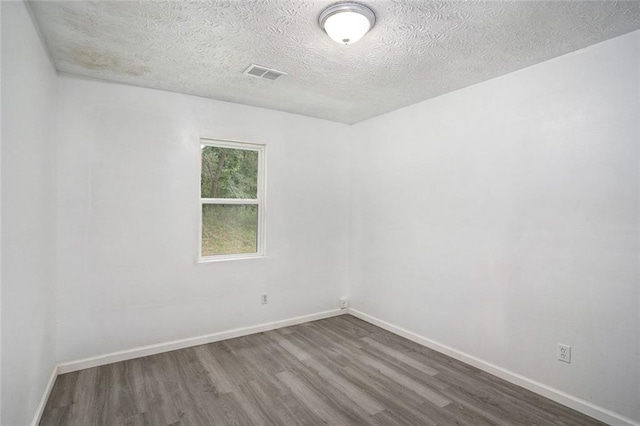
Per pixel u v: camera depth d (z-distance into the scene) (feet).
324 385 8.52
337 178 13.96
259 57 8.04
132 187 9.84
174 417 7.18
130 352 9.81
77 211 9.09
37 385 6.93
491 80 9.22
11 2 5.07
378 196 12.87
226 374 9.02
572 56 7.65
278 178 12.50
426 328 11.00
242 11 6.12
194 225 10.82
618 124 6.97
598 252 7.25
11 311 5.22
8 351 5.08
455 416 7.29
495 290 9.09
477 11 6.04
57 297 8.84
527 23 6.46
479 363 9.41
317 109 12.21
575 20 6.35
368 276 13.32
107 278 9.52
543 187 8.14
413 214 11.46
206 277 11.05
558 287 7.86
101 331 9.45
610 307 7.07
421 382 8.68
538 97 8.23
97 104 9.37
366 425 6.98
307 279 13.25
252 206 12.29
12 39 5.13
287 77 9.25
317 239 13.48
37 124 6.81
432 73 8.87
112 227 9.57
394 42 7.23
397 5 5.86
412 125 11.52
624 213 6.89
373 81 9.50
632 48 6.79
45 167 7.63
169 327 10.44
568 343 7.68
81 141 9.15
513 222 8.71
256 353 10.34
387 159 12.50
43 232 7.47
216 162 11.57
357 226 13.88
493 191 9.15
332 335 11.87
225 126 11.34
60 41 7.34
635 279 6.75
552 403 7.78
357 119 13.51
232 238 11.88
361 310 13.65
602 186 7.18
